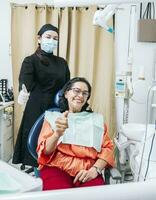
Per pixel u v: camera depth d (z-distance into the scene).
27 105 2.44
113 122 3.45
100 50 3.38
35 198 0.30
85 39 3.38
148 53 2.99
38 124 1.71
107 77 3.38
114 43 3.37
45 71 2.39
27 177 0.52
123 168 1.97
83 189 0.31
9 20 3.58
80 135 1.66
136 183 0.33
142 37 2.95
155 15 3.03
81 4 1.17
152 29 2.93
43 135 1.60
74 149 1.62
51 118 1.67
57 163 1.59
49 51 2.43
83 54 3.41
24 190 0.46
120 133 2.47
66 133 1.63
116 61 3.45
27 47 3.43
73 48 3.36
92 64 3.36
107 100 3.39
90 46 3.36
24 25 3.42
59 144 1.60
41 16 3.40
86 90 1.79
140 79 2.79
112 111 3.43
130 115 3.08
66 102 1.80
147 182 0.33
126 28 3.36
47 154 1.57
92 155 1.63
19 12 3.40
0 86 3.56
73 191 0.31
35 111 2.42
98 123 1.75
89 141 1.65
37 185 0.48
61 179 1.55
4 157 3.16
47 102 2.42
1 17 3.59
